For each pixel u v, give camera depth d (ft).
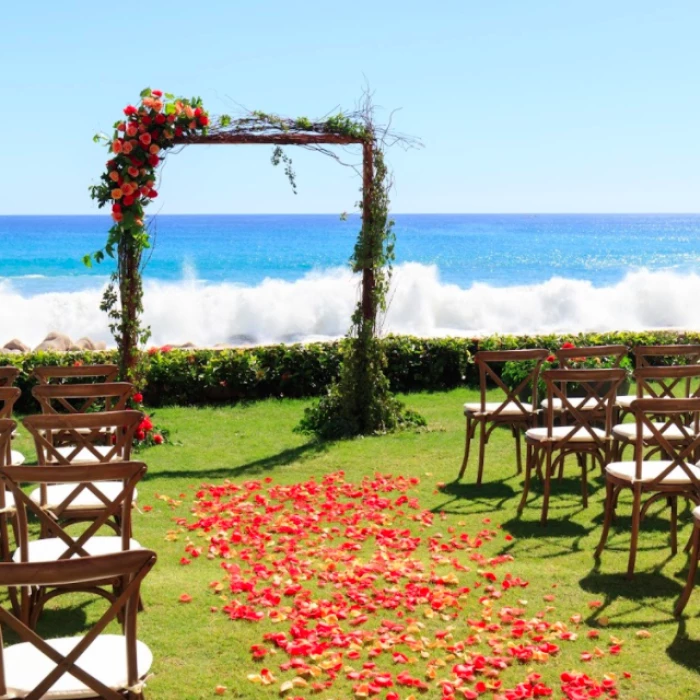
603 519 20.39
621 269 153.17
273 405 34.17
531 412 23.38
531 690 12.25
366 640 13.74
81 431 22.18
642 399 16.33
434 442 27.81
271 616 14.55
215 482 23.67
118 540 13.61
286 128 26.37
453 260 163.53
